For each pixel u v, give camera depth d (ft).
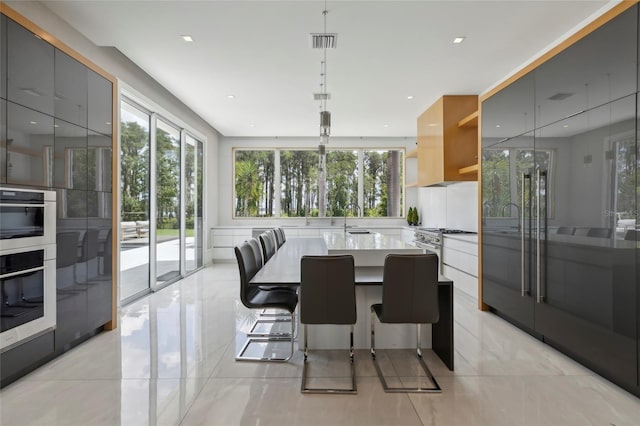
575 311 8.46
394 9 9.50
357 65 13.09
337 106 18.26
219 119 20.99
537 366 8.48
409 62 12.84
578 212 8.31
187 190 20.27
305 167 26.63
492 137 12.33
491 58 12.52
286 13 9.67
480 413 6.54
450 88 15.55
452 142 16.57
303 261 7.54
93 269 10.17
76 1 9.07
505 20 10.04
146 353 9.22
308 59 12.57
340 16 9.83
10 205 7.32
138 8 9.41
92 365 8.48
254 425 6.17
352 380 7.74
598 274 7.75
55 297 8.63
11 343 7.40
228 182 26.14
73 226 9.32
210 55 12.25
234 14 9.72
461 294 15.43
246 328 11.25
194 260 21.57
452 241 16.37
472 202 17.88
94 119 10.25
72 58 9.32
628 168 6.97
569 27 10.46
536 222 9.91
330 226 25.07
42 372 8.09
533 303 10.07
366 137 26.40
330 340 9.65
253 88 15.49
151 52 12.00
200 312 13.01
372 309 8.79
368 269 9.62
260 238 12.26
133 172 14.42
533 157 10.03
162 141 16.99
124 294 13.89
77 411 6.56
